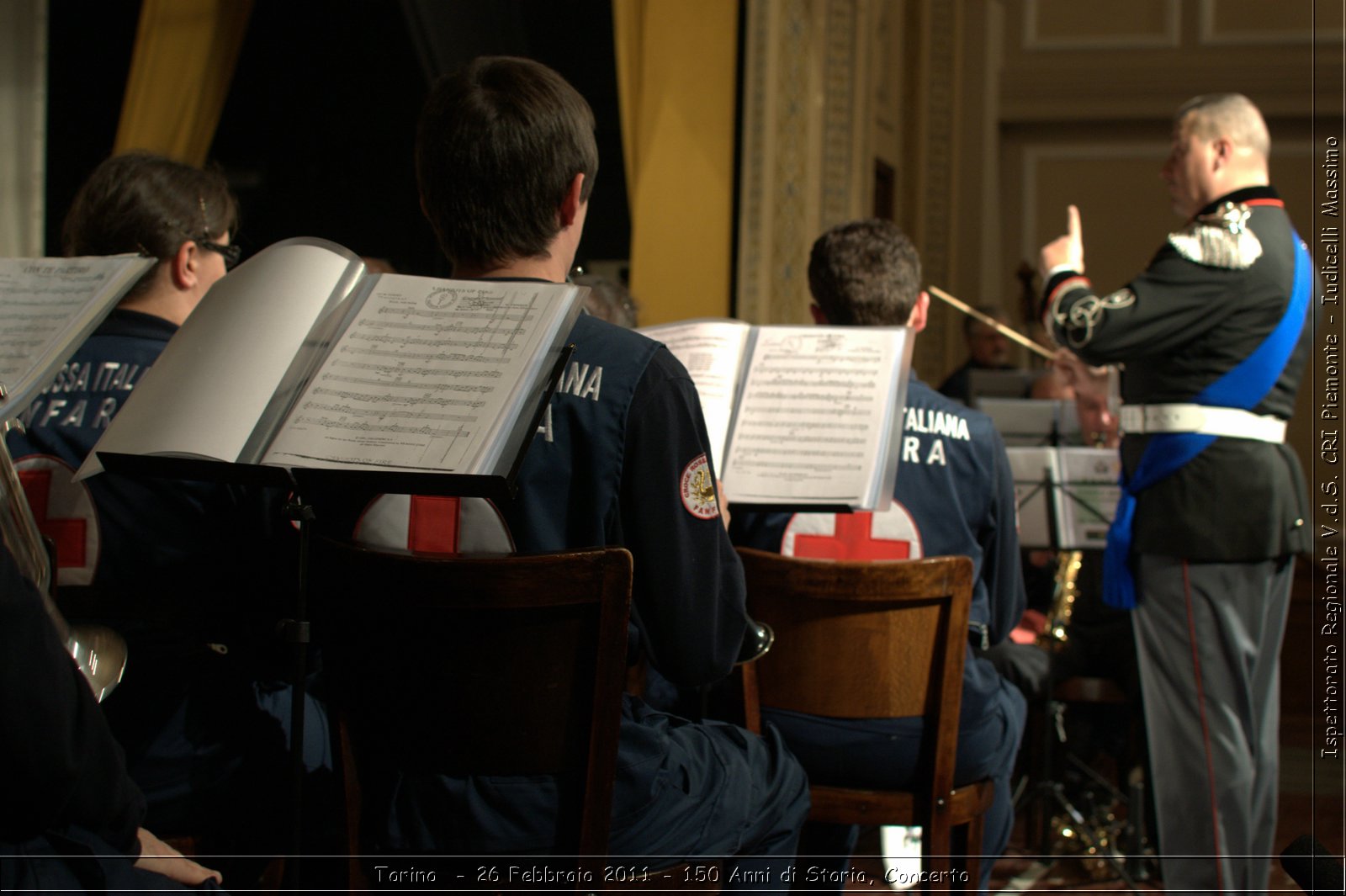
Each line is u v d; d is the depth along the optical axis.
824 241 2.06
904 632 1.71
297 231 6.84
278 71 6.80
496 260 1.38
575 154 1.36
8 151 5.85
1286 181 7.84
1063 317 2.29
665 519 1.29
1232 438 2.18
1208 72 8.06
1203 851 2.20
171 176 1.72
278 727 1.55
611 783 1.23
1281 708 4.16
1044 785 2.91
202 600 1.55
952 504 1.91
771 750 1.65
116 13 6.46
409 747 1.25
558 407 1.30
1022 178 8.54
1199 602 2.19
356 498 1.34
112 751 1.04
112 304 1.40
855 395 1.74
